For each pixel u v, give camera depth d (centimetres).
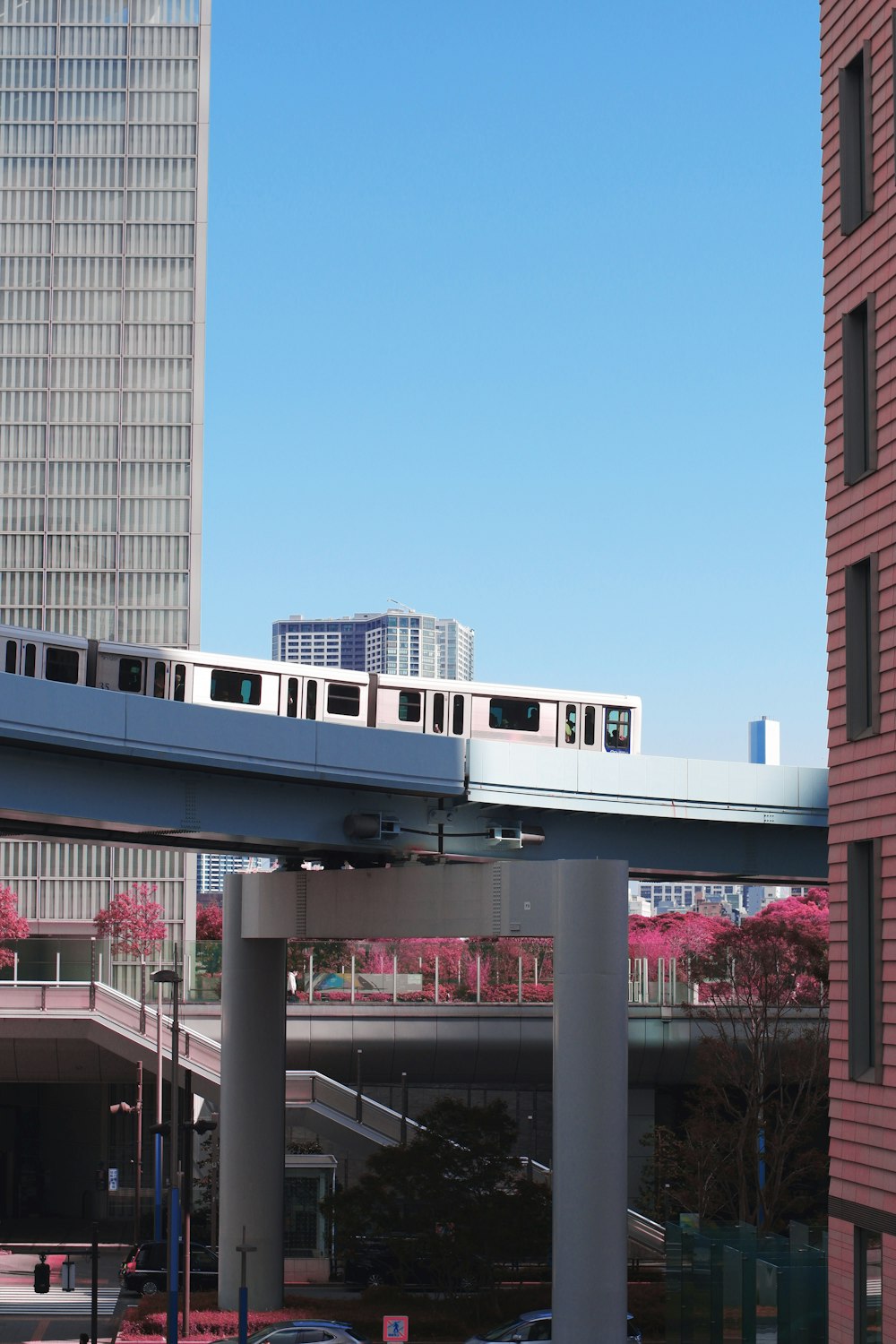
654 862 4778
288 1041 7256
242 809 4094
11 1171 8294
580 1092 3781
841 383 2614
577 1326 3709
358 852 4650
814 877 5141
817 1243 3409
